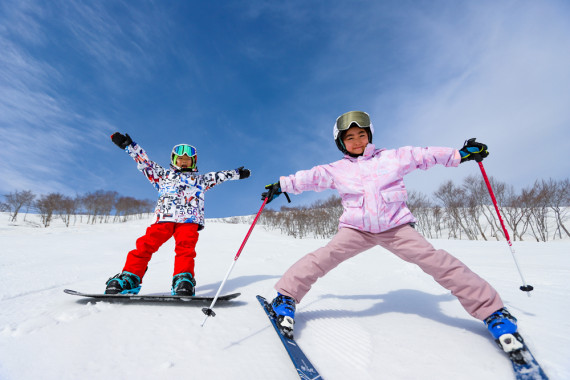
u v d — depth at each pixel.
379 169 1.73
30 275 3.30
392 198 1.64
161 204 2.37
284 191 1.92
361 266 3.82
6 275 3.28
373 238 1.68
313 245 8.74
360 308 1.90
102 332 1.40
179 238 2.29
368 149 1.81
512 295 2.07
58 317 1.60
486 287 1.32
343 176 1.80
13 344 1.25
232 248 7.84
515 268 3.45
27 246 8.32
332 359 1.18
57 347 1.22
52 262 4.89
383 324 1.58
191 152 2.60
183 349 1.24
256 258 5.06
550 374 1.00
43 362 1.10
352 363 1.15
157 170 2.49
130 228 29.70
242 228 28.89
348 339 1.38
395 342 1.33
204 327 1.50
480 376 1.03
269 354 1.21
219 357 1.17
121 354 1.18
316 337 1.41
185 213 2.36
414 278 2.85
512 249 1.61
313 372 1.04
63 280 2.98
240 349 1.25
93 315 1.65
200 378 1.01
